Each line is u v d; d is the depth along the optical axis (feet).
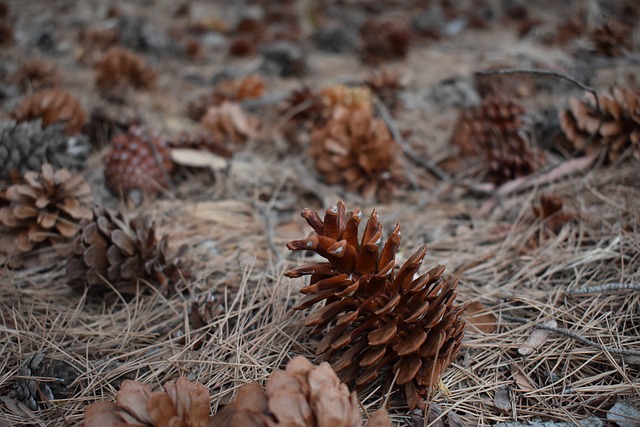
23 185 3.24
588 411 2.82
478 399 2.86
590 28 5.77
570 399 2.85
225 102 4.01
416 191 3.63
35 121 3.55
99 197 3.56
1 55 5.14
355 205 3.55
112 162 3.53
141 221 3.16
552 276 3.17
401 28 5.43
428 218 3.48
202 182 3.68
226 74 4.98
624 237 3.22
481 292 3.12
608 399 2.84
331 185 3.64
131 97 4.42
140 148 3.55
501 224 3.41
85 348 3.00
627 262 3.17
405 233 3.38
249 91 4.29
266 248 3.32
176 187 3.65
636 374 2.89
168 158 3.63
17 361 2.96
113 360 2.96
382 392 2.84
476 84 4.38
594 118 3.58
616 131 3.54
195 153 3.69
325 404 2.61
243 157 3.87
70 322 3.07
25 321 3.07
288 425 2.60
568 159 3.57
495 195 3.52
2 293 3.13
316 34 6.22
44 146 3.50
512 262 3.23
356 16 7.66
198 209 3.50
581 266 3.18
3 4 6.20
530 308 3.08
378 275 2.76
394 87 4.21
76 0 7.26
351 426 2.62
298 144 3.95
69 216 3.30
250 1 8.37
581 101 3.62
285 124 3.99
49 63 4.45
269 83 4.80
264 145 3.99
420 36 6.25
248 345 2.98
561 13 7.50
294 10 7.88
